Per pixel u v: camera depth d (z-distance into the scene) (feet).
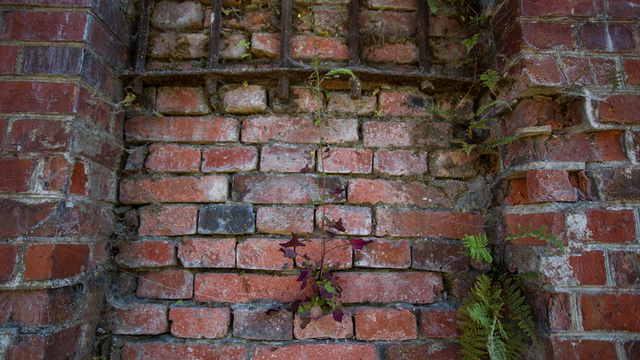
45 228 2.04
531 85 2.29
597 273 2.17
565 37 2.36
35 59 2.18
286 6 2.67
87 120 2.24
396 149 2.66
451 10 2.81
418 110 2.72
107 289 2.42
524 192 2.42
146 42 2.65
